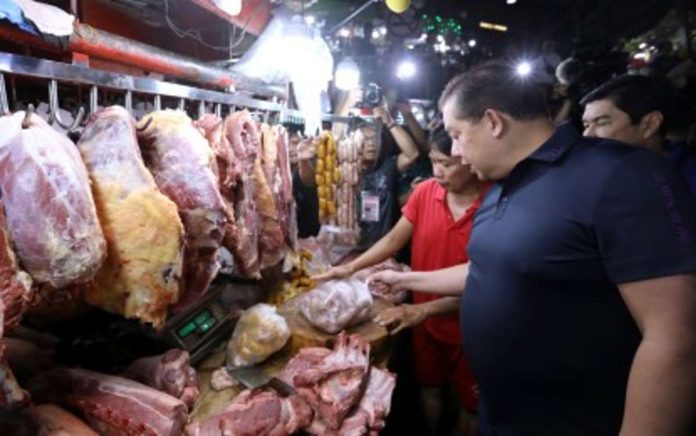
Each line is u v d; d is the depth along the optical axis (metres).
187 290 1.58
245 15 2.60
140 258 1.22
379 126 3.77
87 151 1.23
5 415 1.14
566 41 8.84
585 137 1.48
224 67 2.66
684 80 4.22
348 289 2.17
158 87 1.57
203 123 1.70
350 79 3.70
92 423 1.32
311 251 3.05
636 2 7.20
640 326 1.25
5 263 0.98
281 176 2.22
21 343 1.54
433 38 6.55
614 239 1.26
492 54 7.80
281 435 1.49
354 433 1.58
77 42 1.46
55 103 1.26
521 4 8.50
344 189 3.49
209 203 1.41
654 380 1.17
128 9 2.39
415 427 3.24
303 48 2.45
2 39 1.45
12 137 1.02
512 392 1.61
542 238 1.42
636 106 2.37
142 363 1.56
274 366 1.91
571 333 1.43
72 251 1.03
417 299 2.92
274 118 2.62
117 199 1.20
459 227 2.64
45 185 1.01
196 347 1.83
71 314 1.73
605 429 1.45
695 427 1.31
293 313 2.26
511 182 1.54
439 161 2.51
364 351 1.84
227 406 1.57
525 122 1.50
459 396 2.85
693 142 2.78
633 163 1.29
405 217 2.90
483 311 1.64
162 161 1.41
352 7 4.80
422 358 2.88
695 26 6.11
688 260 1.15
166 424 1.25
